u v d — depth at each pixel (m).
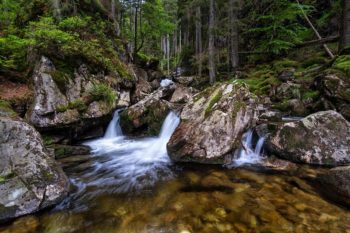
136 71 18.27
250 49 17.67
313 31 14.84
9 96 7.45
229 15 17.00
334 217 3.58
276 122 7.01
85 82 9.05
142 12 24.59
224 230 3.38
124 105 11.19
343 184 4.16
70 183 4.97
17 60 8.95
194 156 6.16
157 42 38.38
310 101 8.81
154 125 9.43
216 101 6.78
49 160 4.60
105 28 14.25
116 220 3.73
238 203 4.10
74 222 3.69
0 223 3.63
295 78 10.77
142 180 5.34
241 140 6.41
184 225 3.53
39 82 7.75
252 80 12.74
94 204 4.26
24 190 3.93
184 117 7.14
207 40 24.30
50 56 8.41
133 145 8.27
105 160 6.76
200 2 19.84
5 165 4.04
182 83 21.69
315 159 5.58
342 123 5.86
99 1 17.30
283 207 3.91
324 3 14.86
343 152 5.48
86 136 8.93
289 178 5.03
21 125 4.64
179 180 5.22
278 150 6.01
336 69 8.20
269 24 13.95
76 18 10.69
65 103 7.95
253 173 5.40
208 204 4.11
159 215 3.83
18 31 10.36
